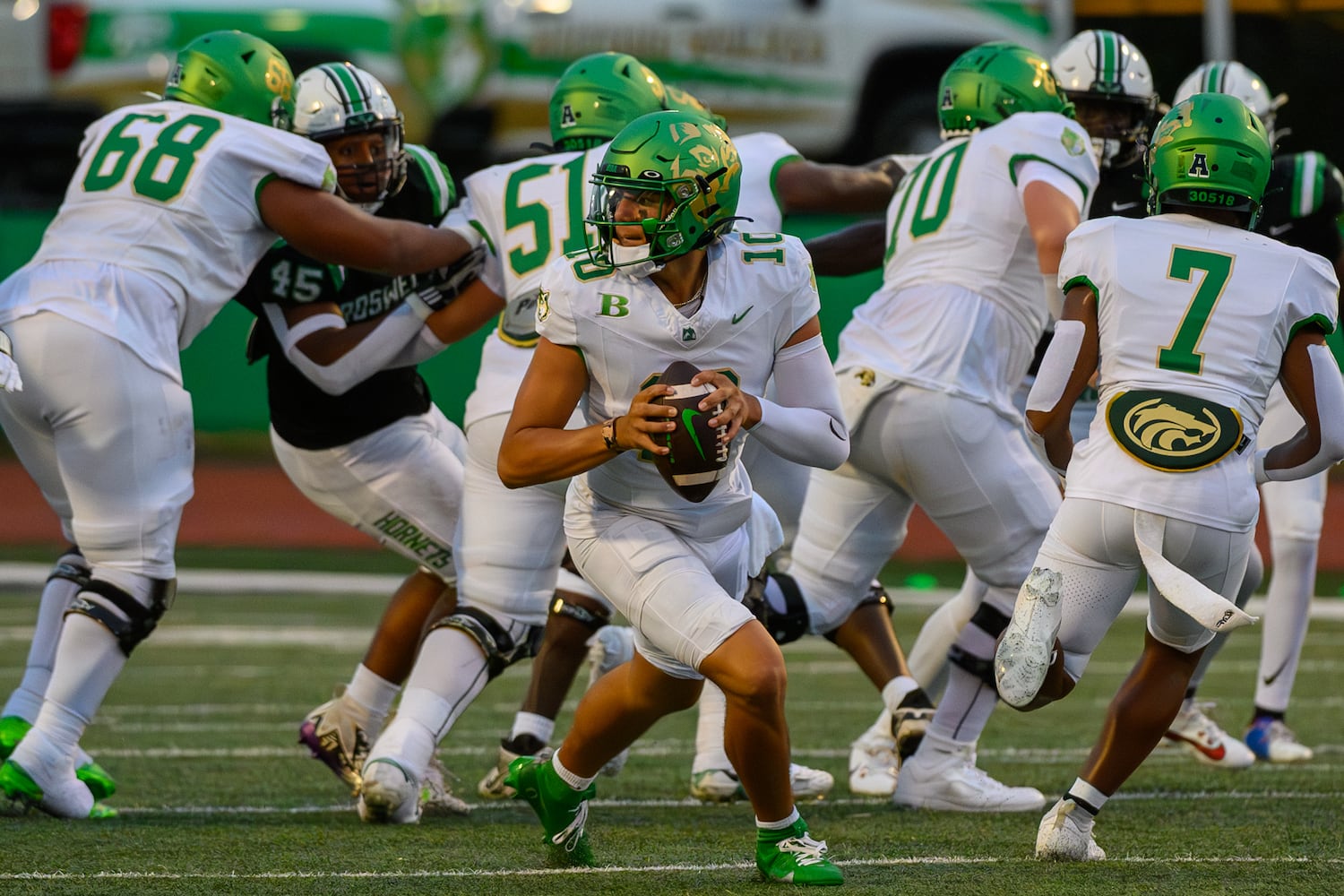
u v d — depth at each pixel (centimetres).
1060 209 1653
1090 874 1381
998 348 1692
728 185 1254
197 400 5159
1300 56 5925
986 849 1497
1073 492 1395
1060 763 2006
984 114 1759
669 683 1335
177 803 1738
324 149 1706
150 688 2597
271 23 4888
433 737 1623
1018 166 1695
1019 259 1698
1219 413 1353
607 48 4994
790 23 5078
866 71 5119
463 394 5028
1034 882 1347
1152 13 5825
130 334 1584
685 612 1279
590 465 1251
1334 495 5375
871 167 1847
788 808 1338
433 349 1688
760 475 1772
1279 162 1989
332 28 4903
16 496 5147
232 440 6056
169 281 1611
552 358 1287
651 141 1238
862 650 1866
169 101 1695
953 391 1662
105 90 4972
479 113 4997
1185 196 1402
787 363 1327
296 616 3466
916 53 5134
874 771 1870
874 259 1920
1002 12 5150
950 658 1714
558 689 1812
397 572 4109
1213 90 2033
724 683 1271
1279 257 1387
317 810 1708
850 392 1703
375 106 1716
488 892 1308
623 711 1348
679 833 1588
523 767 1407
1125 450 1362
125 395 1580
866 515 1775
